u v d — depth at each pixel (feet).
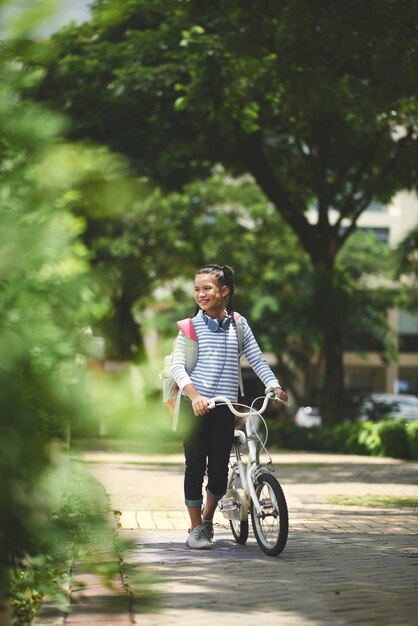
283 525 25.11
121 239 134.72
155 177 84.89
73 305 7.50
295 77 53.72
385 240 233.76
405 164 94.38
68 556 7.45
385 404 138.31
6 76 7.10
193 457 27.12
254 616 17.65
